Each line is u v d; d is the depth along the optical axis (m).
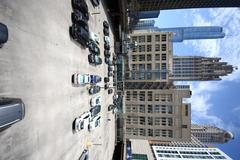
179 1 96.25
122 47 46.69
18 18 11.27
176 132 79.50
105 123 33.09
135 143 80.75
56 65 15.65
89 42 23.05
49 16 14.62
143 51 76.31
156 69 76.00
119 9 39.69
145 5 96.56
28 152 11.89
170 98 80.12
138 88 83.06
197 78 148.12
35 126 12.63
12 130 10.54
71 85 18.62
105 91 33.34
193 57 147.50
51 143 14.62
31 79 12.36
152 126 81.62
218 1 102.12
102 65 31.41
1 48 9.98
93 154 25.12
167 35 75.12
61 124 16.33
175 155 76.06
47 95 14.19
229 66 146.62
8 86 10.45
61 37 16.62
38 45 13.16
